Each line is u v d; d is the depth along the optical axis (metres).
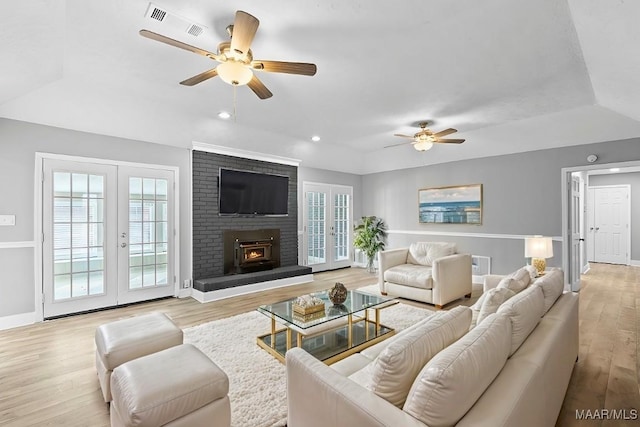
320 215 6.80
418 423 1.00
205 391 1.57
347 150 6.30
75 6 1.93
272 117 4.18
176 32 2.22
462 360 1.09
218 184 5.04
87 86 3.22
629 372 2.37
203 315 3.81
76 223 3.85
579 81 2.99
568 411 1.92
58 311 3.72
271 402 2.01
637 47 1.94
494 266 5.46
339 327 3.18
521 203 5.19
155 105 3.73
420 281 4.14
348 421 1.13
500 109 3.80
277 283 5.26
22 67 2.55
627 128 4.14
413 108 3.79
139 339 2.10
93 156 3.97
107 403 2.04
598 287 5.09
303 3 1.90
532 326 1.70
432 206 6.27
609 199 7.56
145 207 4.41
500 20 2.06
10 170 3.43
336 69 2.78
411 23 2.10
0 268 3.37
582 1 1.72
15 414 1.94
